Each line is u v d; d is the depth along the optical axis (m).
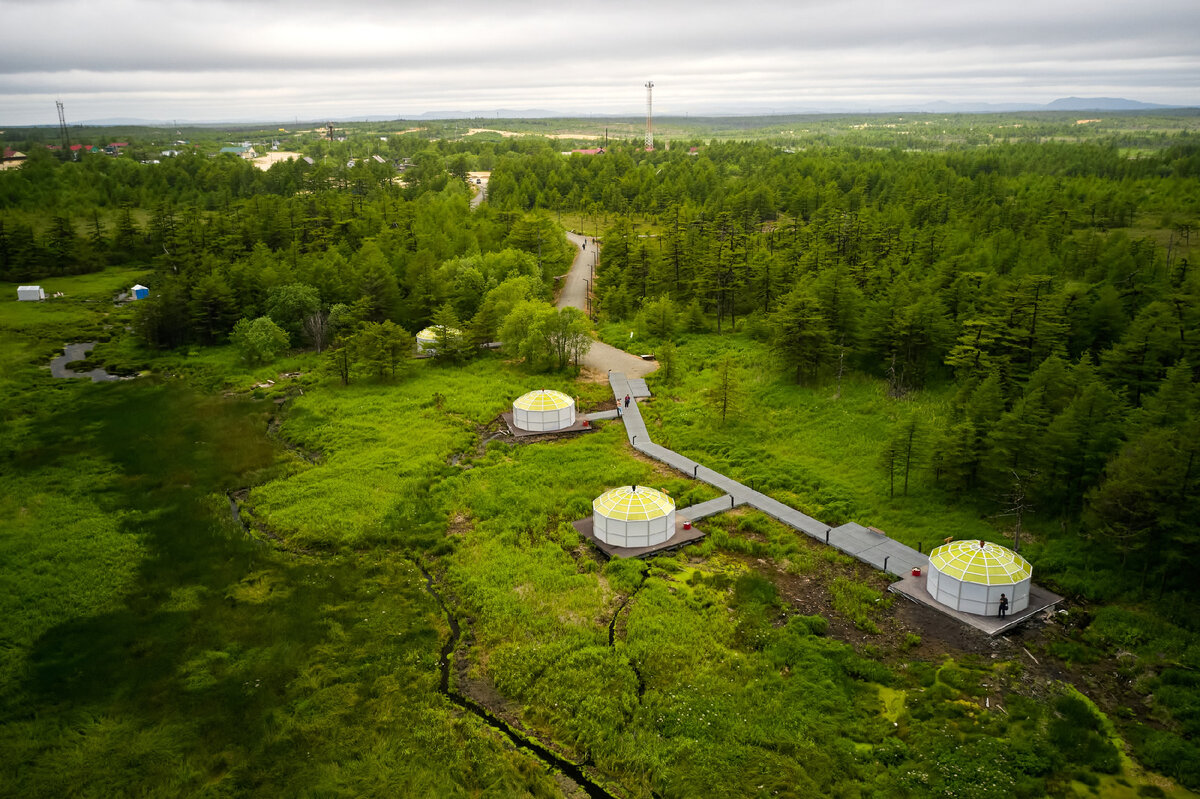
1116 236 105.44
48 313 115.50
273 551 51.88
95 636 42.31
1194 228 132.50
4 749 34.22
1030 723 34.22
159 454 67.00
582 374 87.69
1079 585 44.09
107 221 175.38
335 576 48.62
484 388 82.75
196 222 140.88
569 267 142.62
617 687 37.53
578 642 40.72
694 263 112.44
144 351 98.94
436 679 38.91
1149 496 42.84
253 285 107.06
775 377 81.19
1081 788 30.95
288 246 135.50
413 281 110.31
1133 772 31.77
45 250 141.12
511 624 42.72
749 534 52.75
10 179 184.12
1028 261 96.81
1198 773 31.20
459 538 52.72
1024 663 38.56
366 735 35.31
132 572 48.75
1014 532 49.91
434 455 66.12
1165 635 39.72
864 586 45.25
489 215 159.12
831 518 53.75
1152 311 68.56
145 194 191.50
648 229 163.00
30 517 55.56
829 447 65.12
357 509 56.84
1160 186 170.12
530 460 65.06
